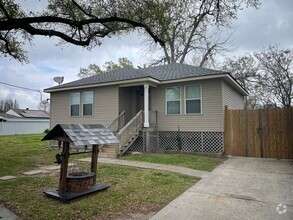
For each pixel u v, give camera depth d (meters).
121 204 4.00
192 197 4.42
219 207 3.88
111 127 11.77
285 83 19.55
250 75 22.05
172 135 11.54
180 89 11.40
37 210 3.70
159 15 6.17
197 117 10.89
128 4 6.32
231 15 6.52
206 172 6.65
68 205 3.92
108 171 6.64
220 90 10.34
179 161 8.31
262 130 9.52
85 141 4.30
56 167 7.40
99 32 7.52
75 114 13.70
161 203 4.09
